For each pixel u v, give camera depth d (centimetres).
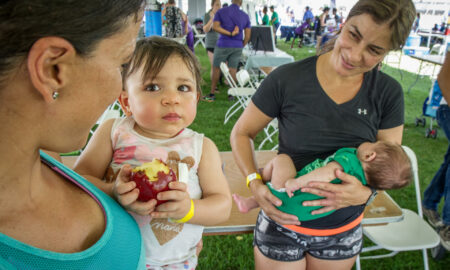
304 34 1748
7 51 37
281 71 152
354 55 125
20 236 50
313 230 145
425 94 840
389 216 179
